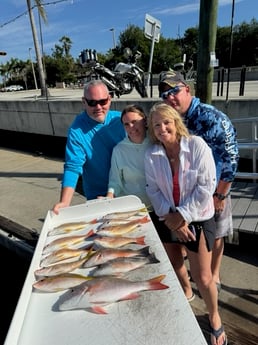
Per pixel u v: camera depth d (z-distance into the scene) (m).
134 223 1.71
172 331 1.03
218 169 2.01
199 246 1.78
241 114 4.79
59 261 1.47
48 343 1.03
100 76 7.59
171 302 1.15
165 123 1.68
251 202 3.34
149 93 8.71
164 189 1.82
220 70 6.87
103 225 1.71
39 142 8.34
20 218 4.24
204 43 3.15
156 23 7.12
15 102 8.53
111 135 2.22
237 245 2.96
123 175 2.07
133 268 1.35
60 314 1.15
